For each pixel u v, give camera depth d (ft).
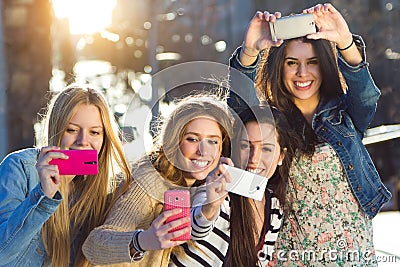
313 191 21.08
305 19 21.27
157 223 17.38
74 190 19.34
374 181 21.75
